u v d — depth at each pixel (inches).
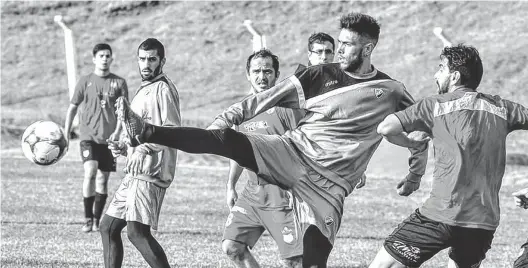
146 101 788.0
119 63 3917.3
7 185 1795.0
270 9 4084.6
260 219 779.4
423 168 711.1
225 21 4069.9
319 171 650.2
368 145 663.1
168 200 1651.1
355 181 668.1
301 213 653.3
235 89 3649.1
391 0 3988.7
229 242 792.3
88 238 1200.2
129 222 775.7
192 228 1315.2
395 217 1526.8
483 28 3754.9
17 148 2588.6
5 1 4288.9
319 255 646.5
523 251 687.7
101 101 1326.3
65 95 3698.3
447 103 644.1
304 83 653.9
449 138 636.7
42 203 1553.9
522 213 1653.5
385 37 3801.7
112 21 4165.8
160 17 4151.1
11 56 4005.9
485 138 636.1
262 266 1018.1
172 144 605.0
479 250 644.1
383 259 654.5
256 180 779.4
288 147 649.0
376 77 666.8
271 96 649.6
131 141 601.0
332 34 3873.0
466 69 661.3
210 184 1932.8
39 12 4239.7
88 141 1310.3
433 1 3914.9
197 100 3572.8
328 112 652.1
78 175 2023.9
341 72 660.7
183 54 3932.1
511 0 3860.7
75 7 4242.1
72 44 2588.6
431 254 645.9
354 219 1485.0
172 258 1046.4
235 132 627.2
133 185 778.8
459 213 631.8
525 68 3459.6
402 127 642.2
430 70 3563.0
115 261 790.5
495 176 643.5
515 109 655.1
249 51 3900.1
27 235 1204.5
